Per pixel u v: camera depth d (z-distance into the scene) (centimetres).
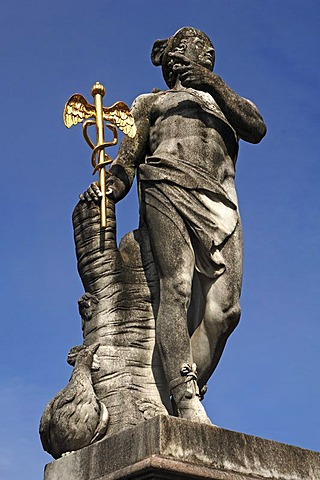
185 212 679
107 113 727
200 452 576
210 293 682
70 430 627
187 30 767
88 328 697
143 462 554
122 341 684
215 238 680
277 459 614
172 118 730
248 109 736
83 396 639
